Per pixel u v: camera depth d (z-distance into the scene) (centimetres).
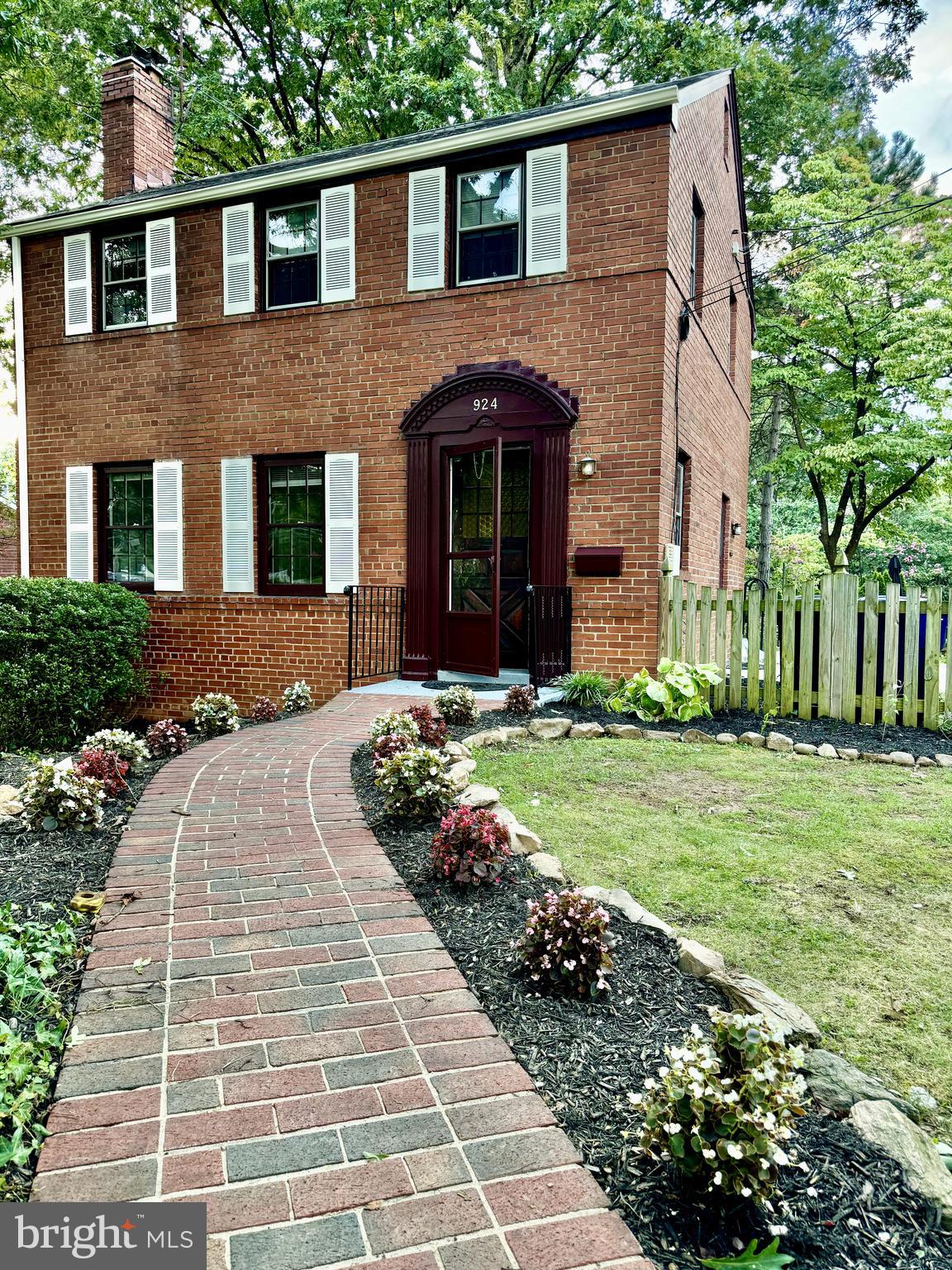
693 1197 164
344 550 844
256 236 879
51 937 255
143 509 964
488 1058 205
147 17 1662
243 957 253
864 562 2155
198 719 672
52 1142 171
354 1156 170
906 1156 176
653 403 701
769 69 1655
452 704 590
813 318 1551
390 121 1599
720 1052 182
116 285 965
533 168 741
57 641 797
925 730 586
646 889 319
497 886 311
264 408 876
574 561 729
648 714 625
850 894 317
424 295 794
